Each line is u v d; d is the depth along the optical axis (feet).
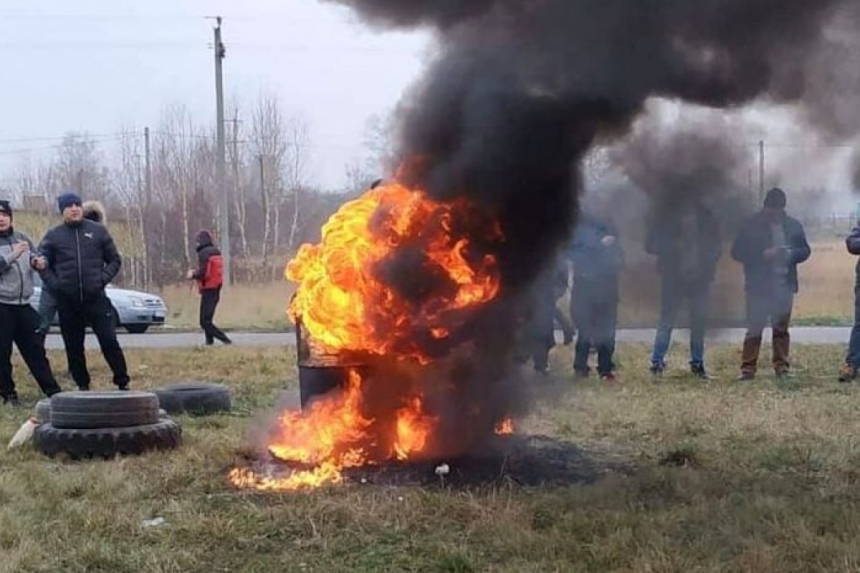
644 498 17.37
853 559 13.84
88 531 16.06
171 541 15.53
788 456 20.94
